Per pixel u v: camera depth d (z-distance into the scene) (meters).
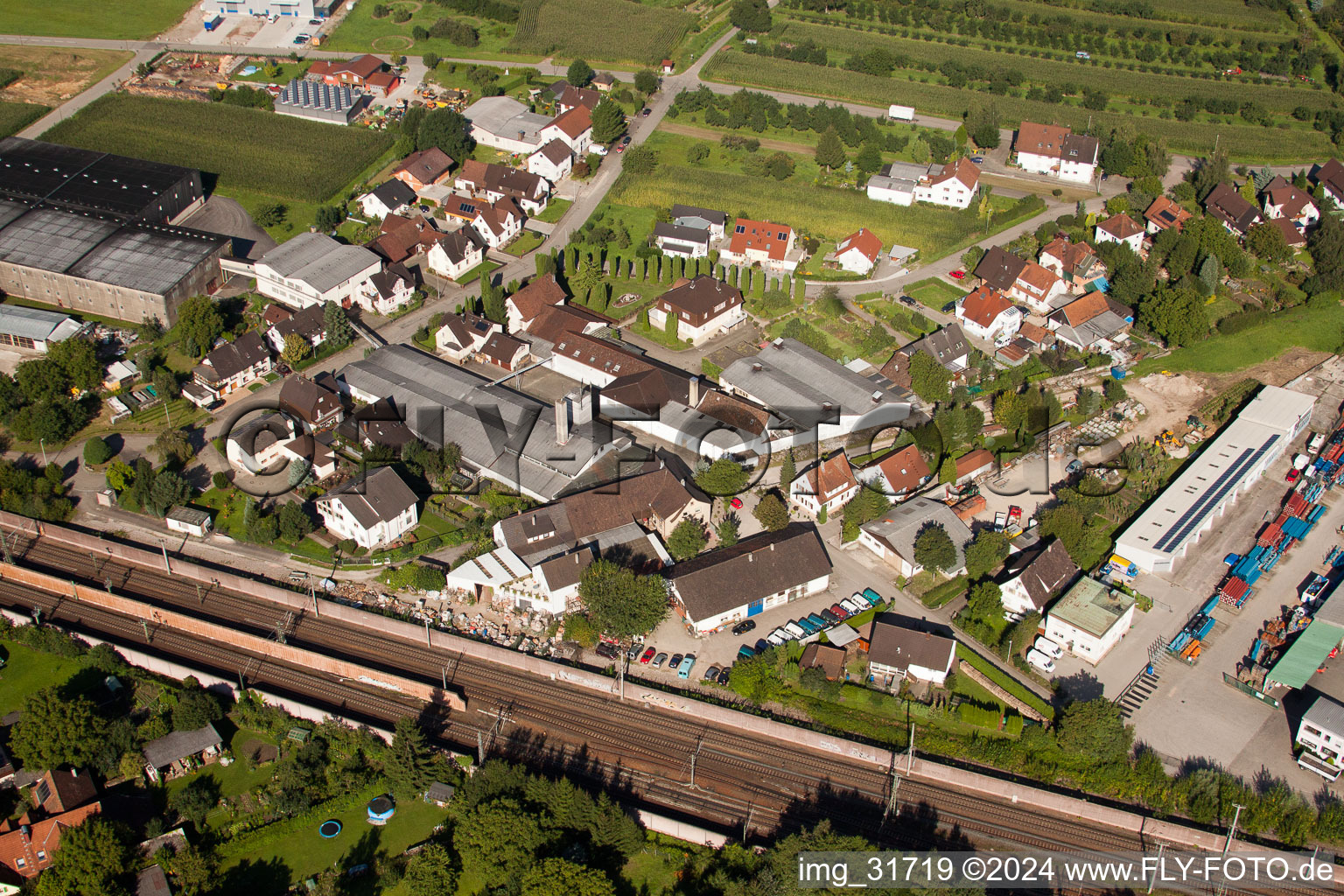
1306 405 180.88
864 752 131.50
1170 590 154.12
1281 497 171.25
